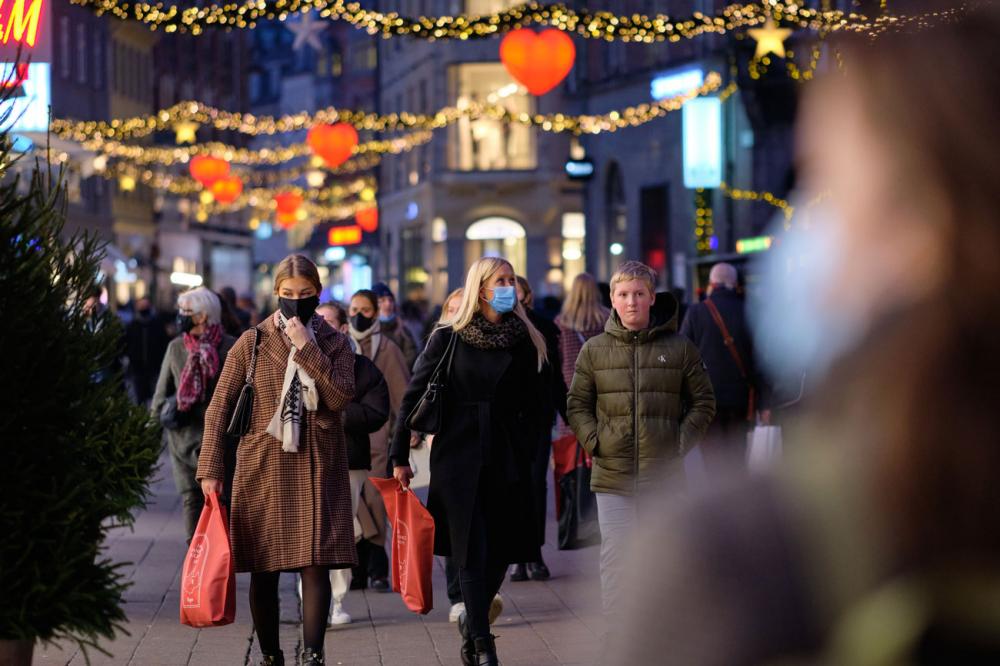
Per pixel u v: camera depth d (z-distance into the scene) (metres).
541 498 19.02
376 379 15.27
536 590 18.67
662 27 28.44
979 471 1.79
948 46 1.84
